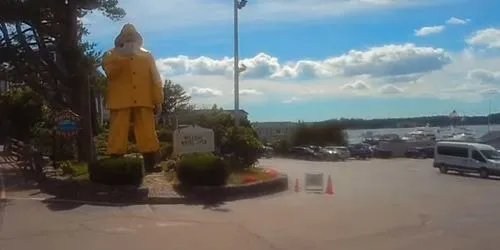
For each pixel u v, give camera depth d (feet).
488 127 318.45
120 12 97.09
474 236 40.75
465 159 128.36
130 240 37.40
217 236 39.27
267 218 48.55
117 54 74.90
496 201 66.03
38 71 97.91
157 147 76.54
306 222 46.55
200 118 125.90
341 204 60.08
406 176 118.11
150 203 57.26
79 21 100.07
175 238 38.32
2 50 95.66
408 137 282.56
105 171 58.65
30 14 89.10
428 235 41.06
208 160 63.93
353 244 37.27
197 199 60.49
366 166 161.68
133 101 74.64
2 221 44.19
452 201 65.72
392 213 53.31
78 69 91.04
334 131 252.21
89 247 34.96
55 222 44.04
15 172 79.10
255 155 85.87
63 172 68.80
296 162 182.80
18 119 128.88
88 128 91.56
